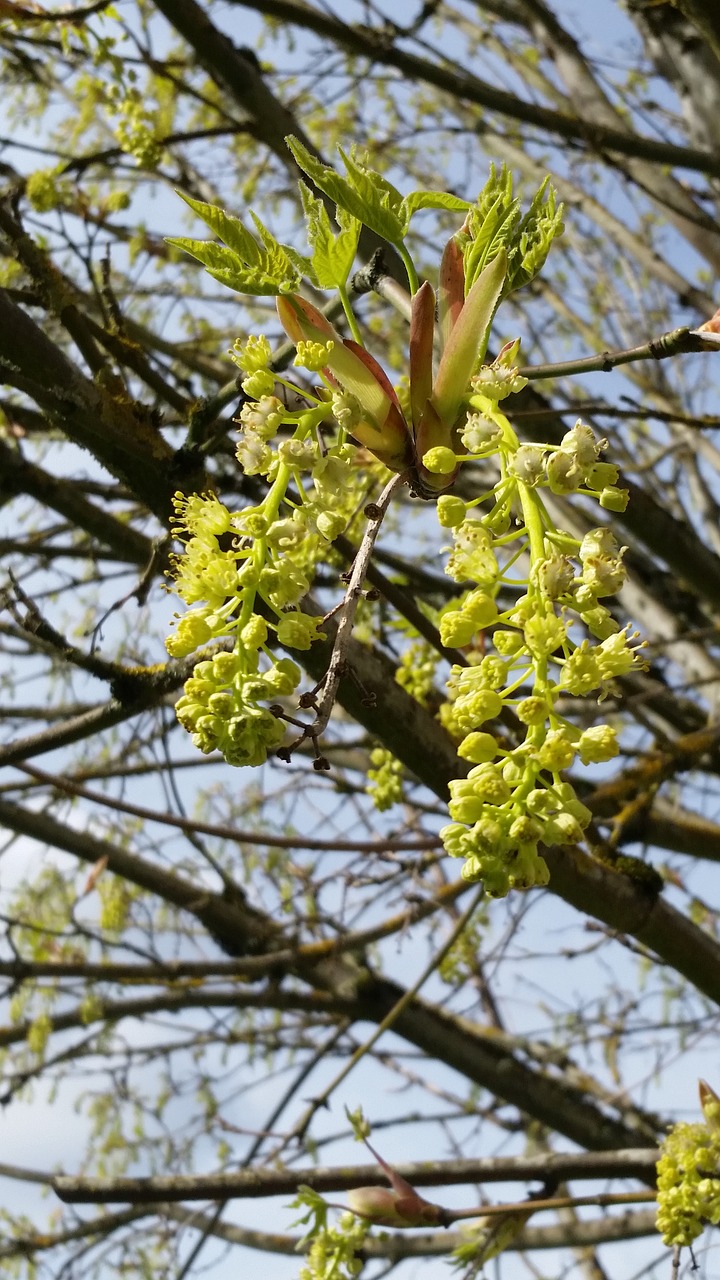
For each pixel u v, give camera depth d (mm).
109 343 2418
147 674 2107
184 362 4176
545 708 945
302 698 1000
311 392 1642
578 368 1787
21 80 4637
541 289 5445
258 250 1122
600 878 2271
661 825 3062
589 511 4387
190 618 1038
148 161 3348
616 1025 4723
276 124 3266
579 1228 4086
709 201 4586
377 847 2643
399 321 4875
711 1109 2414
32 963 3949
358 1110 2553
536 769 950
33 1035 4039
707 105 3631
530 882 920
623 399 2264
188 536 1976
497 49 4996
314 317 1184
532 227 1231
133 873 4199
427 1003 4207
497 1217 2809
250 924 4230
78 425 1963
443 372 1147
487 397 1134
